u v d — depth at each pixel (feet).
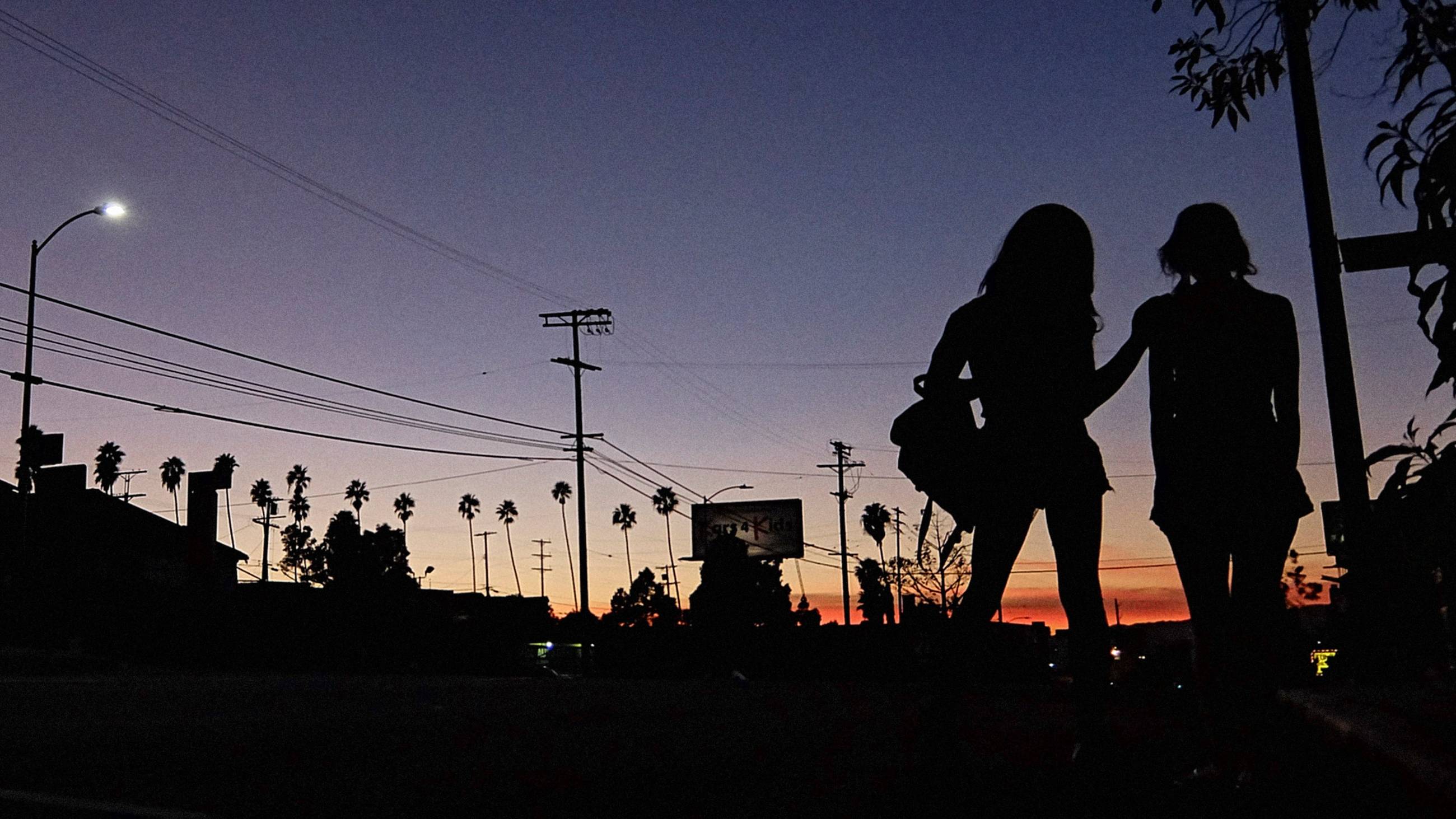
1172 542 11.87
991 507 12.45
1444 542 7.67
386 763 14.25
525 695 37.11
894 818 8.96
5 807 9.13
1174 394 11.96
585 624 173.58
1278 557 11.48
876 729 19.21
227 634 132.77
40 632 113.70
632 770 12.92
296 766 13.94
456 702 32.14
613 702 32.48
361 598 157.58
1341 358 16.58
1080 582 12.80
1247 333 11.59
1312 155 16.84
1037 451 12.41
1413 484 7.73
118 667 94.48
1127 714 22.95
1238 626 11.41
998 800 9.58
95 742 18.42
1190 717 17.30
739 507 251.80
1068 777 10.99
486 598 252.42
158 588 163.53
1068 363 12.59
